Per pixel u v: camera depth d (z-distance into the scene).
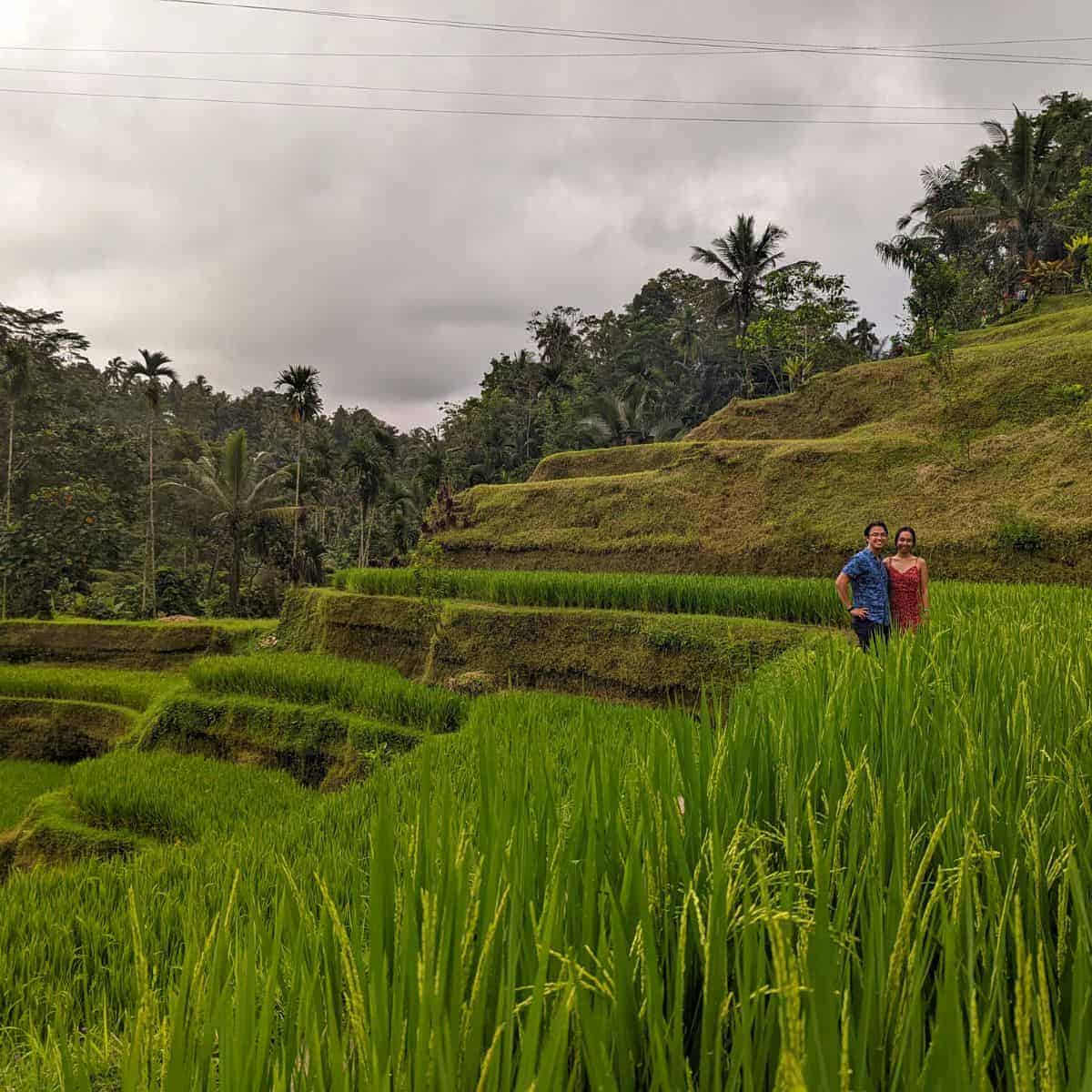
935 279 31.94
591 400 48.44
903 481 20.52
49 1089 2.25
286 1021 1.29
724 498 23.36
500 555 25.39
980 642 4.57
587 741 2.37
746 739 2.41
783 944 0.82
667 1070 1.03
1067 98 42.50
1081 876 1.49
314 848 5.38
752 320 49.09
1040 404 20.70
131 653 21.67
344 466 44.06
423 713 12.09
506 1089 1.03
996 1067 1.24
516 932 1.29
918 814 2.04
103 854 9.42
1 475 37.81
